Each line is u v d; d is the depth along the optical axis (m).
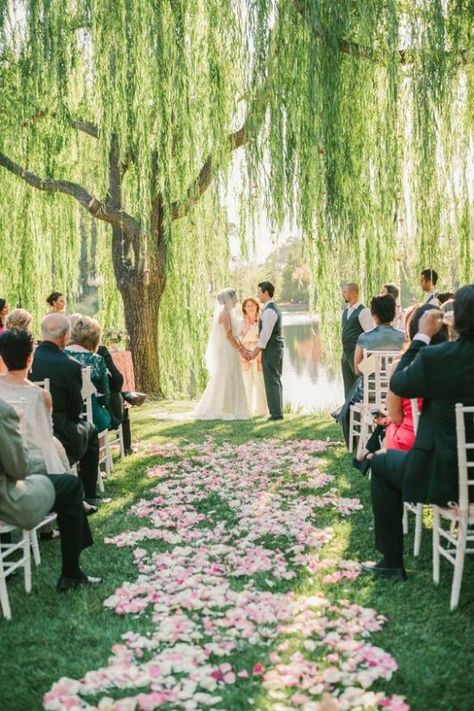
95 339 7.01
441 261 10.91
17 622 3.87
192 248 13.70
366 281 10.85
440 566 4.52
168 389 14.95
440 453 3.88
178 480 6.88
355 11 9.77
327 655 3.39
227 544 5.07
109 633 3.68
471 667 3.25
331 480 6.68
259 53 10.17
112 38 10.30
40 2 10.60
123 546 5.07
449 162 10.47
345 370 9.72
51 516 4.64
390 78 9.70
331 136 10.05
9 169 12.47
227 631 3.59
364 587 4.20
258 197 10.73
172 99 10.66
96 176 13.32
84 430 5.87
